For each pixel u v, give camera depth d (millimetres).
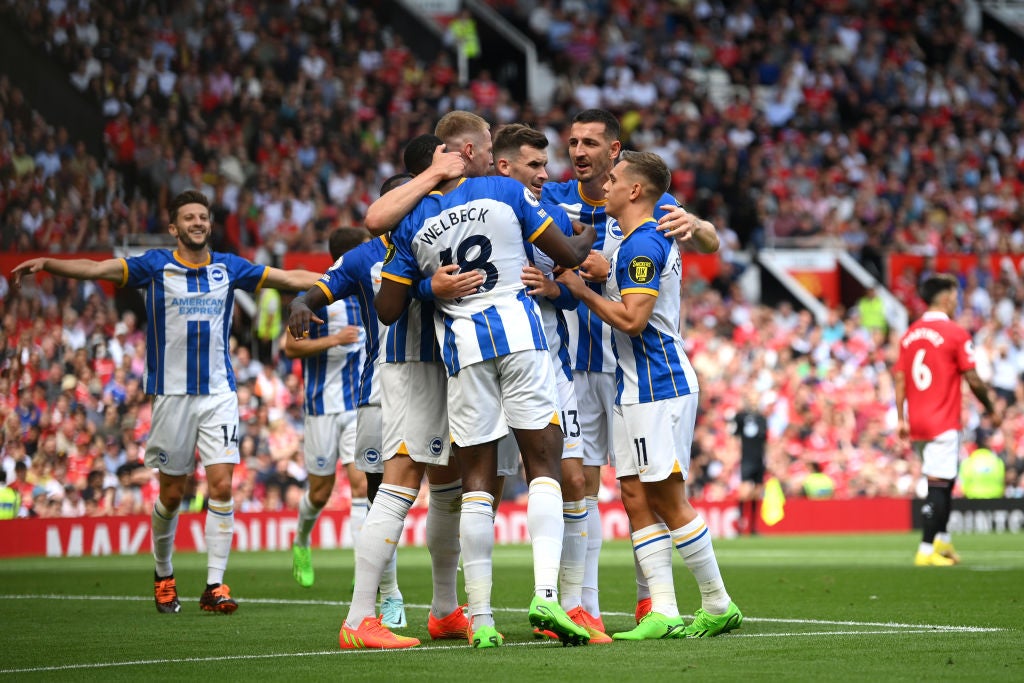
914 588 24438
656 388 16500
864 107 78375
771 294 62875
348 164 60656
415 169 16938
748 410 48125
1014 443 54312
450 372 15562
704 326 56719
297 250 53562
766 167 70250
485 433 15430
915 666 13570
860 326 59219
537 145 17750
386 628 16109
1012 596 22625
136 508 42500
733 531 48375
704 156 68438
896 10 85500
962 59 82250
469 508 15570
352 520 24797
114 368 43469
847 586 25109
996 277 63281
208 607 21188
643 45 78312
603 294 18172
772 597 22875
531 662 14047
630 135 70375
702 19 82062
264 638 17297
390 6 73812
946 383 31078
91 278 21797
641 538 16859
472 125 16875
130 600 23875
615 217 16984
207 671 13938
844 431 53688
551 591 15172
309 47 66500
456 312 15516
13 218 47812
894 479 53281
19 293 43969
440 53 73938
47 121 54000
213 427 21922
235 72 62656
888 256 64125
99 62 57688
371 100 65875
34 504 40531
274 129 60156
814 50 80875
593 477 17906
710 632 16625
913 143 76062
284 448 44812
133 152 54969
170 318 22031
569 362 17297
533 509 15328
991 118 79125
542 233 15664
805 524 49719
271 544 42594
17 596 24859
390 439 16297
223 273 22562
